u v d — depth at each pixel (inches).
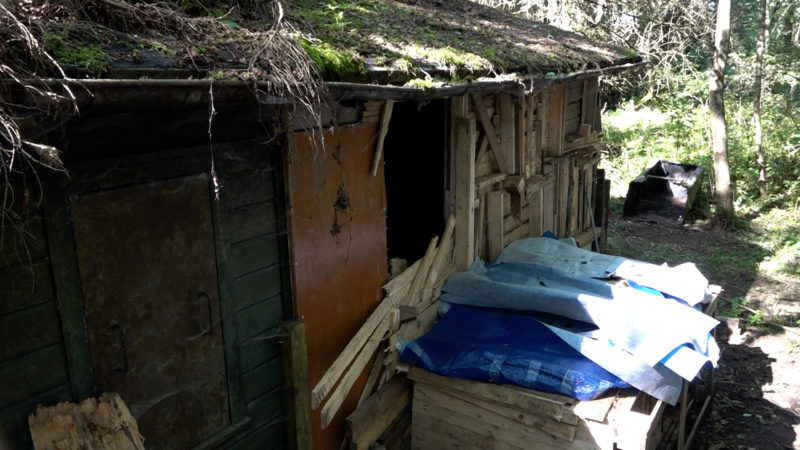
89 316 103.7
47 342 98.5
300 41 117.4
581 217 328.5
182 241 117.4
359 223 164.6
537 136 266.5
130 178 106.7
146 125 102.9
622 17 732.7
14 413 95.4
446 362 177.5
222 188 124.1
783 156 569.0
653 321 177.6
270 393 142.3
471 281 202.8
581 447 160.2
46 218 95.5
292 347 140.9
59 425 98.4
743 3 801.6
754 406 240.5
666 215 486.0
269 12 138.8
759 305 334.0
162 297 115.2
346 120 154.0
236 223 128.6
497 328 187.9
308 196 143.7
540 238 246.5
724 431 224.8
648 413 168.7
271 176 135.4
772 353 281.6
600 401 160.7
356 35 152.3
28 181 92.2
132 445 103.5
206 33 107.7
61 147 93.8
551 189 282.2
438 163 211.6
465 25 235.9
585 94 311.9
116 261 106.7
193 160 117.3
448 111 203.8
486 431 175.0
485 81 164.1
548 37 282.5
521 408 167.3
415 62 146.9
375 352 177.5
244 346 134.2
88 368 104.7
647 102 820.0
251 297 134.5
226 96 96.0
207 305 124.1
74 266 100.4
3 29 76.2
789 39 684.1
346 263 160.6
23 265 93.4
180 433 122.3
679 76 724.7
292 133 132.6
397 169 219.3
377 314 172.4
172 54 93.0
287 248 140.6
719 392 251.3
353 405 169.3
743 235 454.9
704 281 218.7
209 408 127.8
